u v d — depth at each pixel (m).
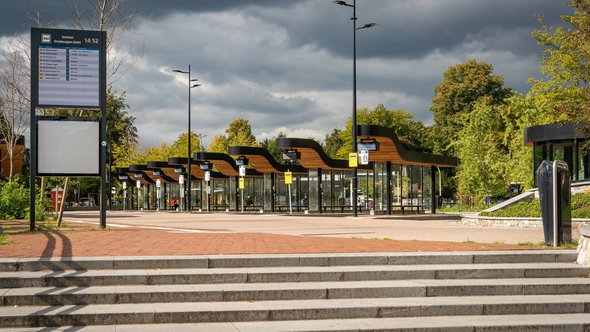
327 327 8.82
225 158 54.03
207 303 9.63
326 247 13.20
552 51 36.94
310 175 47.94
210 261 11.04
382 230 21.45
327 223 27.86
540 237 17.52
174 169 61.78
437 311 9.62
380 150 39.31
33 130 18.47
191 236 16.55
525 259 11.98
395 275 10.93
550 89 38.34
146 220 31.38
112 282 10.16
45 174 18.61
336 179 49.41
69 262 10.64
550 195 14.30
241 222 28.75
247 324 8.98
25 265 10.55
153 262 10.88
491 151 56.31
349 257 11.44
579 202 25.89
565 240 14.34
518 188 55.53
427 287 10.30
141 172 69.56
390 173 42.72
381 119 90.56
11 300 9.30
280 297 9.91
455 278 11.06
